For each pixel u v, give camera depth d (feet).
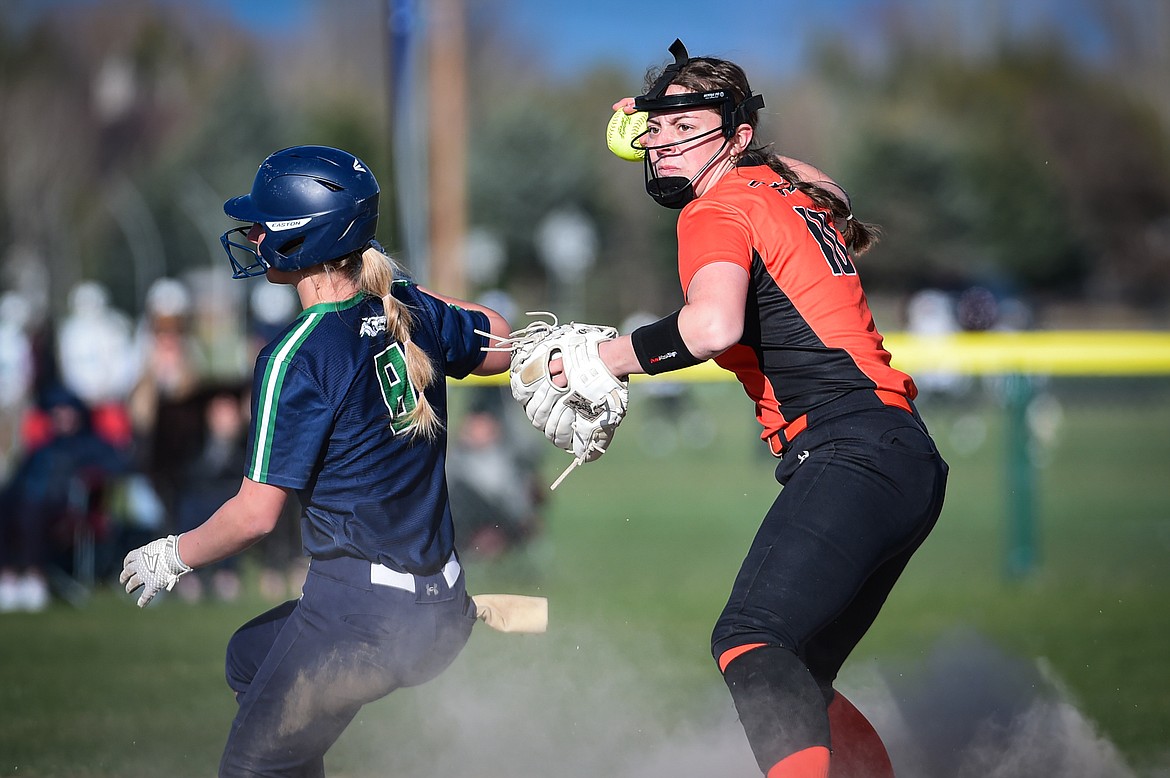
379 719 60.44
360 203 37.42
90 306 128.57
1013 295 419.33
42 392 103.45
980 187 522.06
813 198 42.88
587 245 499.51
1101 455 192.44
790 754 34.96
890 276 517.96
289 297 105.91
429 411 37.81
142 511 104.17
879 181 515.50
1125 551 116.78
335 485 36.60
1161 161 550.36
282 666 36.52
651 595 96.12
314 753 37.11
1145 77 559.79
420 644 37.04
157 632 86.07
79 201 613.93
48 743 57.16
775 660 35.60
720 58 44.24
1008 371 107.04
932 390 164.04
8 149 607.78
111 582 104.63
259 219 37.27
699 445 237.66
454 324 41.37
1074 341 126.52
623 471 198.08
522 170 555.28
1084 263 534.37
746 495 168.96
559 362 40.81
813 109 590.96
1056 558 113.60
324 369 36.24
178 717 62.28
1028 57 577.02
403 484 37.42
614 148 44.11
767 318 39.52
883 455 38.09
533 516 109.19
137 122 618.44
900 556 40.88
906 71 597.93
